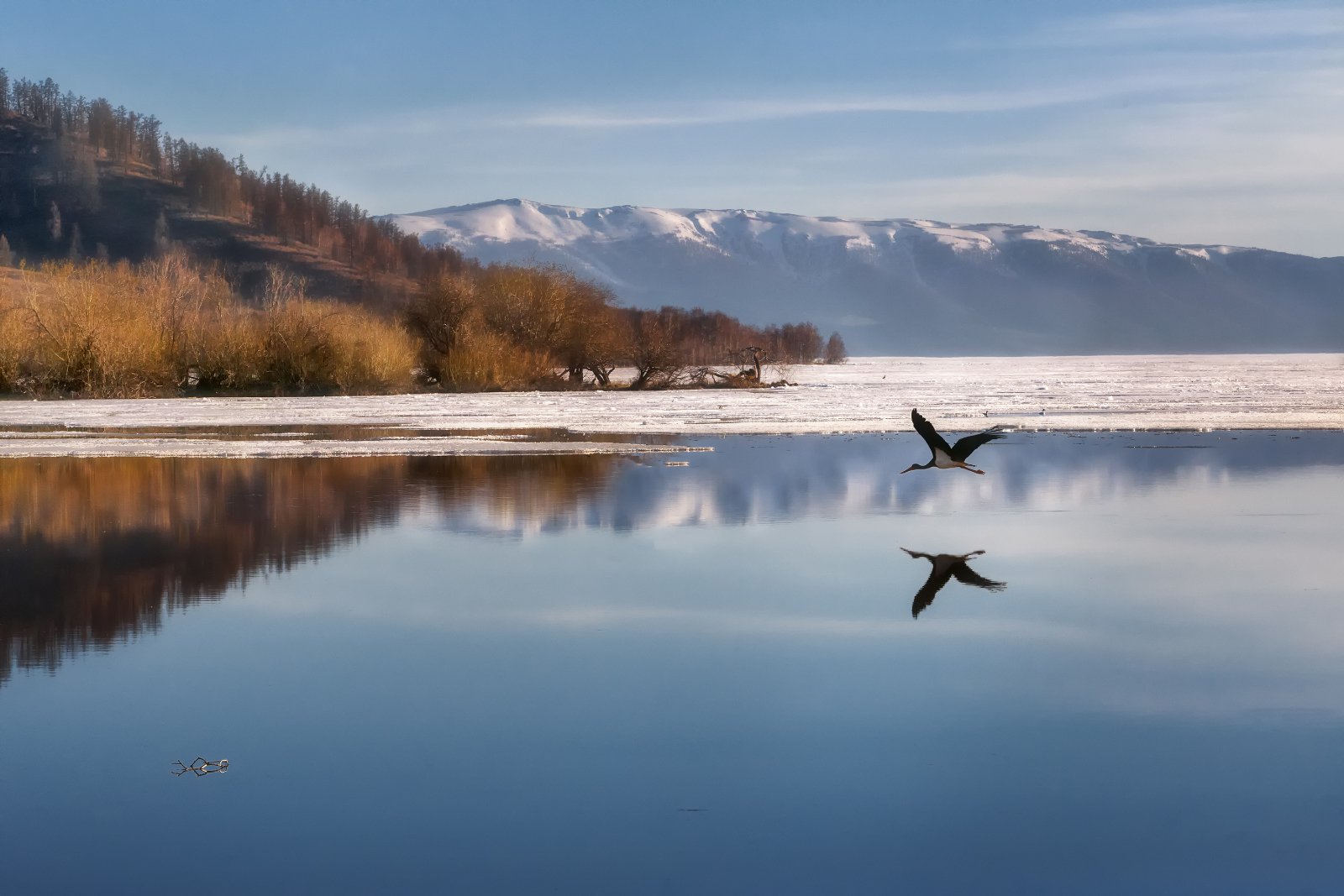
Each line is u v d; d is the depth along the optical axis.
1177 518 22.98
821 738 10.95
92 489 27.12
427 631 14.64
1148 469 31.09
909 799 9.66
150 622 15.11
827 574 17.88
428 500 25.48
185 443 38.56
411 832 9.12
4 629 14.78
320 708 11.84
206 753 10.66
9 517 23.08
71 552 19.66
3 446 37.22
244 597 16.47
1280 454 34.38
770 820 9.30
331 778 10.10
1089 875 8.48
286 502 25.12
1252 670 12.93
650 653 13.66
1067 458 33.78
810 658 13.43
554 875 8.48
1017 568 18.28
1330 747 10.68
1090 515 23.44
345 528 21.94
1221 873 8.47
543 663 13.27
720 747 10.73
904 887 8.30
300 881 8.41
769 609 15.63
